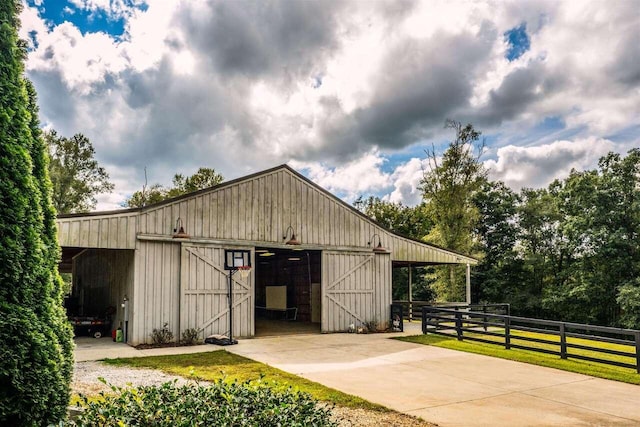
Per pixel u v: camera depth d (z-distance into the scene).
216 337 10.31
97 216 9.48
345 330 12.95
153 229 10.20
